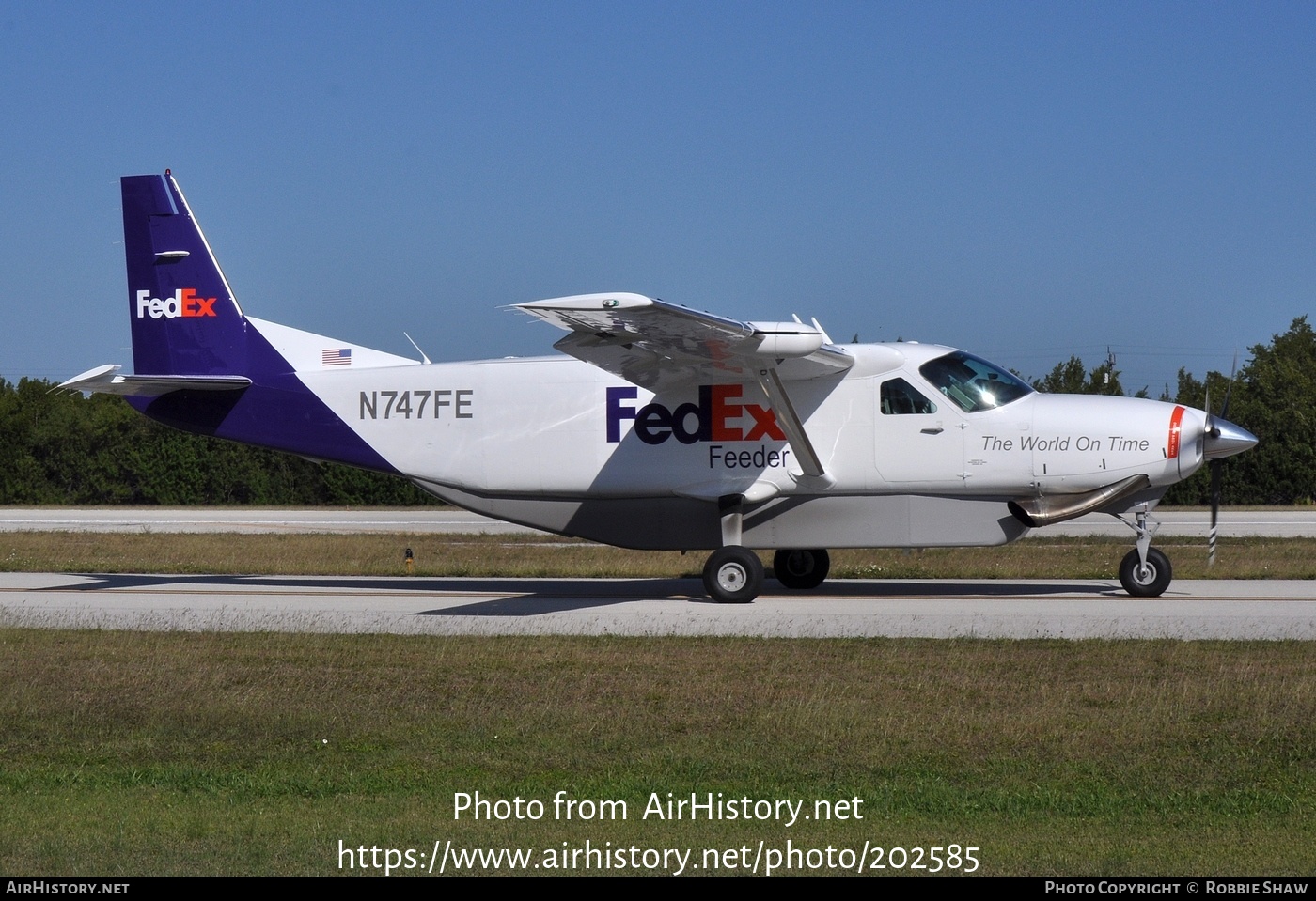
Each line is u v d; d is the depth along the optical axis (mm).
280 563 36906
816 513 25922
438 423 27531
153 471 87312
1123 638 19203
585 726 13984
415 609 24391
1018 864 9461
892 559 35562
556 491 26891
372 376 27984
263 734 13789
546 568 33969
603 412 26531
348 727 14016
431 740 13477
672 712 14594
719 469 25875
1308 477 70750
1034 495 25359
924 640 19141
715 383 25906
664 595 27031
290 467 87062
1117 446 24688
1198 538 43812
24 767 12586
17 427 91000
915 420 25359
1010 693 15305
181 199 29078
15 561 37312
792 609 23859
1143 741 13016
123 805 11156
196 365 28922
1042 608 23578
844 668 16969
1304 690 15180
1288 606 23609
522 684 16219
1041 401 25453
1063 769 12109
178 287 29016
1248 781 11625
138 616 23031
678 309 20781
